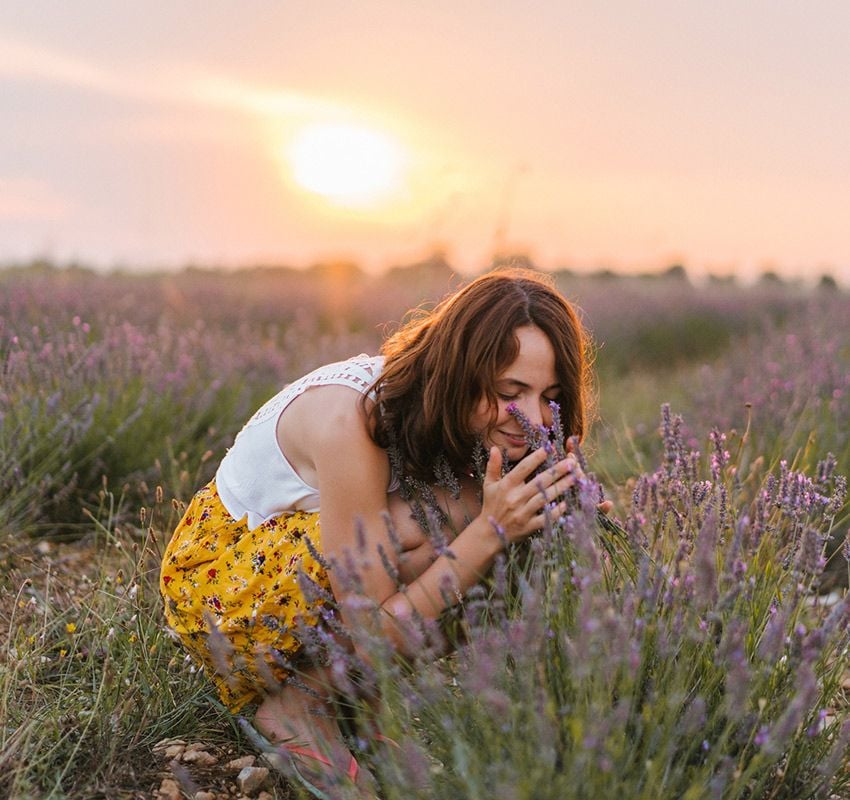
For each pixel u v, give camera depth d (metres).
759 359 6.40
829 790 1.90
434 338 2.18
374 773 2.12
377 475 2.19
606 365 8.71
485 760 1.76
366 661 2.08
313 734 1.99
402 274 14.52
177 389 4.61
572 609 1.92
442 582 1.92
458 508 2.29
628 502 3.47
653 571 1.97
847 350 6.54
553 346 2.16
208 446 4.32
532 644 1.64
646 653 1.88
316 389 2.28
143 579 2.67
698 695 1.87
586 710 1.64
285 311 9.99
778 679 1.91
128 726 2.24
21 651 2.42
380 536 2.19
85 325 4.76
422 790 1.75
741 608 1.99
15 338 4.30
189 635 2.38
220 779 2.17
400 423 2.20
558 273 17.92
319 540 2.25
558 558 1.97
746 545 2.22
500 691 1.73
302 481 2.29
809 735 1.81
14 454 3.44
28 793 1.94
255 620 2.25
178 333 6.33
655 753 1.72
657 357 9.74
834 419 4.22
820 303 12.22
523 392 2.16
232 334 7.92
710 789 1.67
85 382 4.24
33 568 3.07
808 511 2.16
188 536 2.41
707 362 9.41
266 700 2.31
